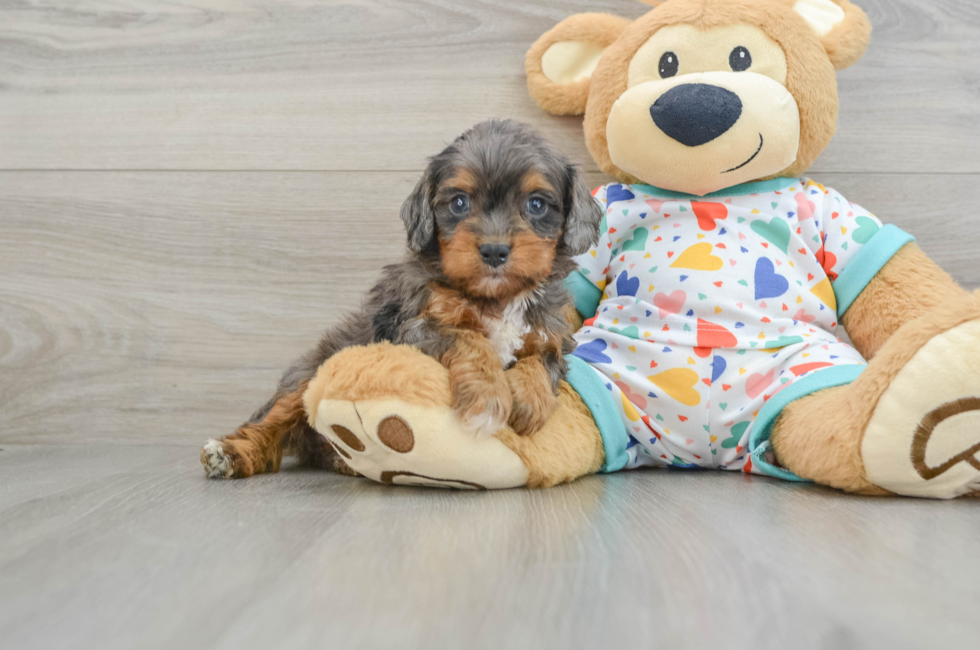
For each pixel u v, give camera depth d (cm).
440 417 169
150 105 279
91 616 95
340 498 171
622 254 236
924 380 160
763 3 221
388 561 117
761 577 107
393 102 275
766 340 213
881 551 121
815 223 228
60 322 279
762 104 212
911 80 262
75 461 236
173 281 278
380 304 202
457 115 274
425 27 274
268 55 277
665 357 215
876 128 263
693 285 220
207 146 278
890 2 262
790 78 219
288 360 276
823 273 226
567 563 115
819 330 219
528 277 178
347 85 276
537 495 175
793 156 223
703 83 212
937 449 162
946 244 262
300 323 277
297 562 117
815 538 129
